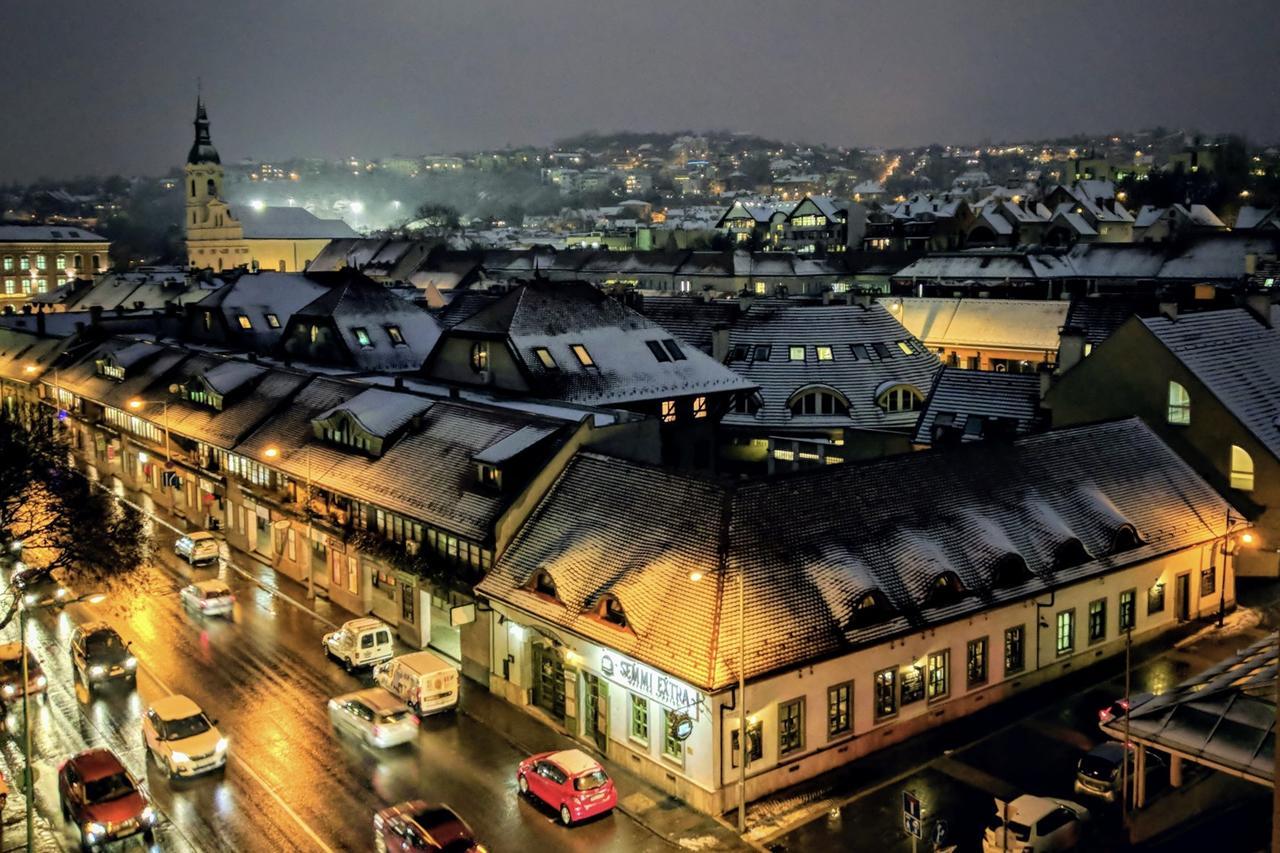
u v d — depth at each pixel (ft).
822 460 235.61
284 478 200.13
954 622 132.05
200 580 197.98
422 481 168.55
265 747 131.23
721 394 228.02
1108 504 157.38
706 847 108.58
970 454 154.71
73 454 304.71
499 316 223.71
